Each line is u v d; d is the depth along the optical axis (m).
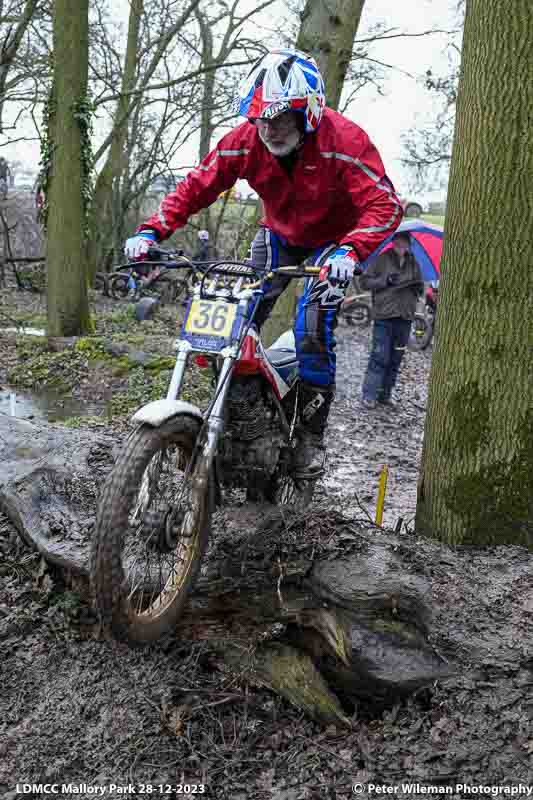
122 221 21.44
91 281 18.80
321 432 3.24
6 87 15.93
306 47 7.34
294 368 3.06
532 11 3.06
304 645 2.80
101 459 3.79
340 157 2.82
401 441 7.05
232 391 2.79
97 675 2.80
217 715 2.67
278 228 3.14
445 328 3.43
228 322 2.62
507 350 3.24
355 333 15.21
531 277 3.20
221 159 2.98
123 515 2.29
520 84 3.11
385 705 2.61
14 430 4.08
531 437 3.26
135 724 2.60
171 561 2.69
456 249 3.36
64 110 10.83
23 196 22.05
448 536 3.41
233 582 2.83
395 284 7.89
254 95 2.63
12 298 16.05
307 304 3.04
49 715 2.66
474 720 2.40
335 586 2.66
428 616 2.62
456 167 3.37
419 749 2.38
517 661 2.53
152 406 2.46
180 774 2.45
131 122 20.70
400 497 5.38
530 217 3.17
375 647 2.54
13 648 2.97
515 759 2.30
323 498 4.44
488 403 3.29
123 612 2.37
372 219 2.78
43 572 3.22
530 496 3.28
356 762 2.43
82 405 8.34
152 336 11.29
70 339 10.59
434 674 2.51
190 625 2.90
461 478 3.36
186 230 22.59
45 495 3.45
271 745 2.56
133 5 18.31
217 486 2.78
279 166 2.91
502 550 3.20
